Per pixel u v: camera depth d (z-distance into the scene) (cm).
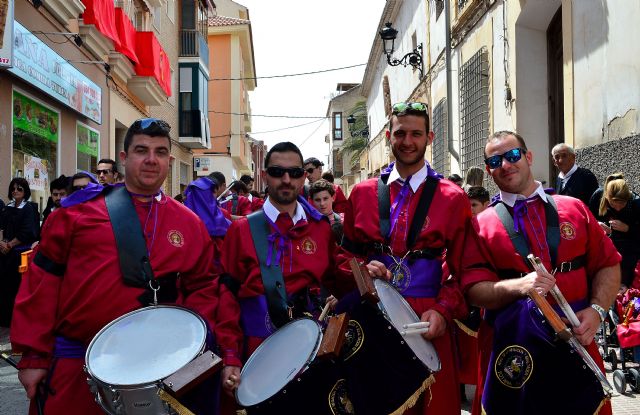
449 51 1535
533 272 359
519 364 352
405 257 402
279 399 337
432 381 367
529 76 1136
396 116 409
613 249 379
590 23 875
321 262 407
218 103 3812
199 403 323
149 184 358
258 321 396
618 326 633
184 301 377
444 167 1742
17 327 338
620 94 790
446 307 384
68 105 1344
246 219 409
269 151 409
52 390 335
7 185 1089
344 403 366
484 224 388
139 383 300
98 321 337
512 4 1138
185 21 2733
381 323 365
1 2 953
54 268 346
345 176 5228
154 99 2025
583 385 340
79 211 349
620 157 784
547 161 1134
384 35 1836
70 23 1387
